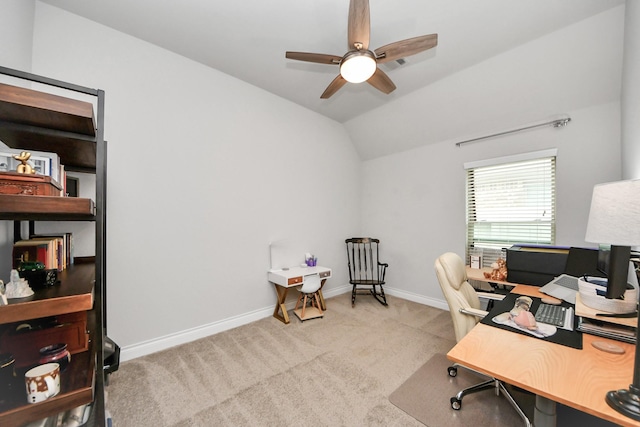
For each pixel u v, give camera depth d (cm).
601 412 74
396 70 259
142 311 226
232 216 284
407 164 380
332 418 157
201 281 260
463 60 243
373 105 342
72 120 101
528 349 109
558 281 190
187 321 251
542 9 184
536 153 262
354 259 424
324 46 229
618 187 92
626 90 187
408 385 186
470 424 151
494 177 298
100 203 108
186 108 250
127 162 219
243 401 171
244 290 293
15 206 86
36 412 83
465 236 320
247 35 217
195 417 158
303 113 354
